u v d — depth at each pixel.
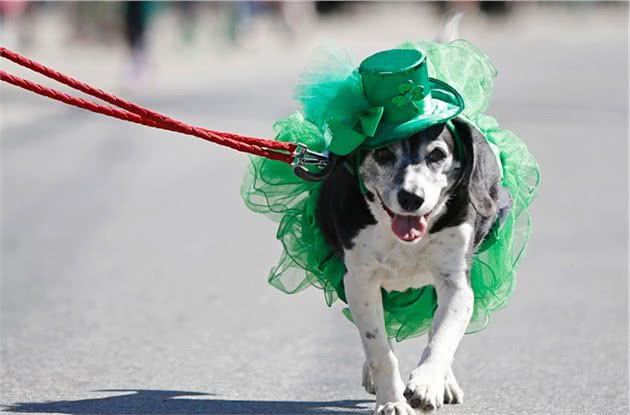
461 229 7.83
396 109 7.66
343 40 53.94
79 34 45.03
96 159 21.92
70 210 17.33
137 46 34.19
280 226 9.02
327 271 8.74
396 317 8.97
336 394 8.92
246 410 8.45
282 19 55.41
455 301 7.85
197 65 41.34
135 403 8.60
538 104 29.77
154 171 20.69
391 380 8.03
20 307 11.92
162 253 14.56
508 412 8.47
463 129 7.86
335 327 11.10
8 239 15.36
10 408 8.45
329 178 8.23
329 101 7.81
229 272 13.53
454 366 9.80
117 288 12.75
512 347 10.38
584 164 21.20
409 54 7.75
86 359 9.98
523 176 8.99
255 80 35.88
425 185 7.58
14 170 20.77
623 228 15.95
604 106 29.53
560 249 14.64
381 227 7.84
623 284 12.82
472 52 8.91
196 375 9.46
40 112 28.22
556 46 52.81
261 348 10.34
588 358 9.98
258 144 8.34
